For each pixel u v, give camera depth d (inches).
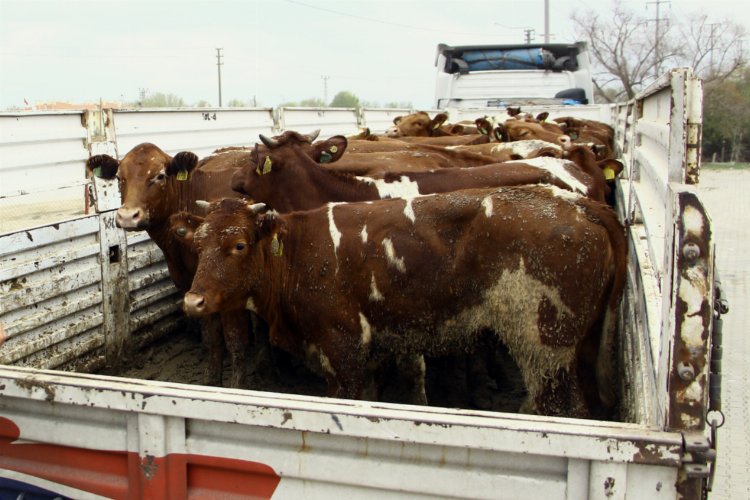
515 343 164.7
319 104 1493.6
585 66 678.5
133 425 97.3
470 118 628.1
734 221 729.6
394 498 89.2
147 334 256.8
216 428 94.3
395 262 172.9
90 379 100.0
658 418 87.1
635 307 151.4
